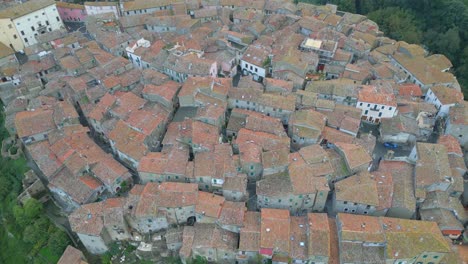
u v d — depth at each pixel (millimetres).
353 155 91000
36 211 94750
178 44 131750
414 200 85875
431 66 127250
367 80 122000
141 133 98875
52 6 153875
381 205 84500
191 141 96188
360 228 78500
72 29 163500
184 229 83375
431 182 87125
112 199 88000
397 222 80500
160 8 162500
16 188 104812
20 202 99125
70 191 92125
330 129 101812
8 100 125000
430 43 158500
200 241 80312
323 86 112312
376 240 76625
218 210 82438
